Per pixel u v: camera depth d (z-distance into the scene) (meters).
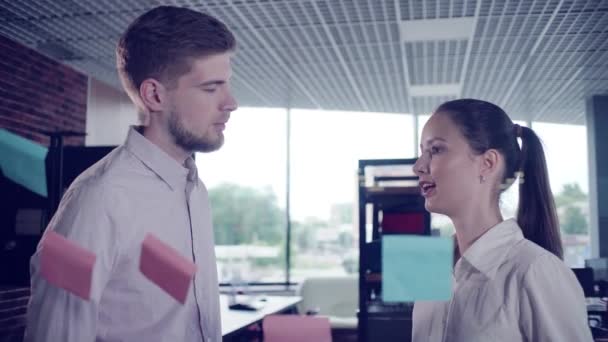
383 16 3.63
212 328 1.07
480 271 0.81
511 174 0.89
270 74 5.00
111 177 0.92
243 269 6.16
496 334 0.77
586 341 0.74
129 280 0.91
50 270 0.44
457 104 0.87
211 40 0.93
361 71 4.81
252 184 6.50
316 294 6.17
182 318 0.95
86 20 3.81
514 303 0.77
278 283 6.14
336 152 6.32
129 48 0.96
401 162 1.81
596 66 4.50
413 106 6.06
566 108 5.88
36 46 4.37
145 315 0.91
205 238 1.08
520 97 5.52
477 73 4.79
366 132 6.36
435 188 0.86
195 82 0.93
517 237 0.83
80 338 0.82
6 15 3.72
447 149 0.85
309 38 4.03
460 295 0.83
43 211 3.40
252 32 4.00
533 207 0.93
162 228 0.96
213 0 3.47
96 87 5.33
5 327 3.67
